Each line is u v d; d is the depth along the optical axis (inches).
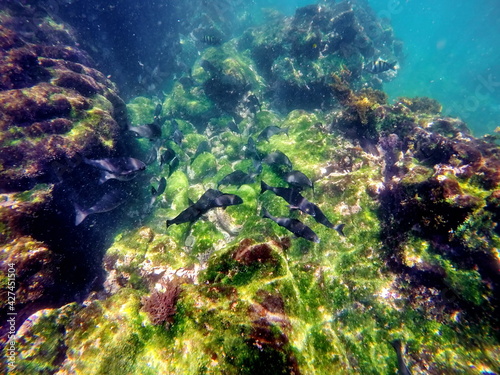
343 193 63.3
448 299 42.5
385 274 48.6
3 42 75.9
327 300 45.9
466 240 43.4
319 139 80.4
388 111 92.3
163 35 171.8
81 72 94.5
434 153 71.7
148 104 133.6
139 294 43.0
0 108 62.7
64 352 40.3
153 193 64.7
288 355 30.2
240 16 253.3
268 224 61.4
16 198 55.2
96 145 71.0
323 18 138.9
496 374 36.3
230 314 33.9
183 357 32.3
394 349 40.8
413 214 49.6
